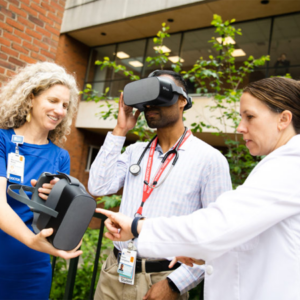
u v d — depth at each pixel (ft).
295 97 2.47
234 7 19.11
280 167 2.18
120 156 4.65
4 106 4.05
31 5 8.18
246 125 2.64
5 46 7.64
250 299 2.28
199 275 3.39
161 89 3.61
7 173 3.65
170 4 19.99
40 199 3.05
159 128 4.03
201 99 18.69
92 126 25.38
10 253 3.59
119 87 26.63
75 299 7.75
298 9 18.53
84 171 27.73
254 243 2.35
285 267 2.19
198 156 3.75
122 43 26.96
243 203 2.12
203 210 2.25
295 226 2.24
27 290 3.70
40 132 4.10
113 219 2.54
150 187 3.76
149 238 2.30
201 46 22.40
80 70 27.76
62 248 2.49
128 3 22.24
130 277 3.45
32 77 3.96
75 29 25.13
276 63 19.33
